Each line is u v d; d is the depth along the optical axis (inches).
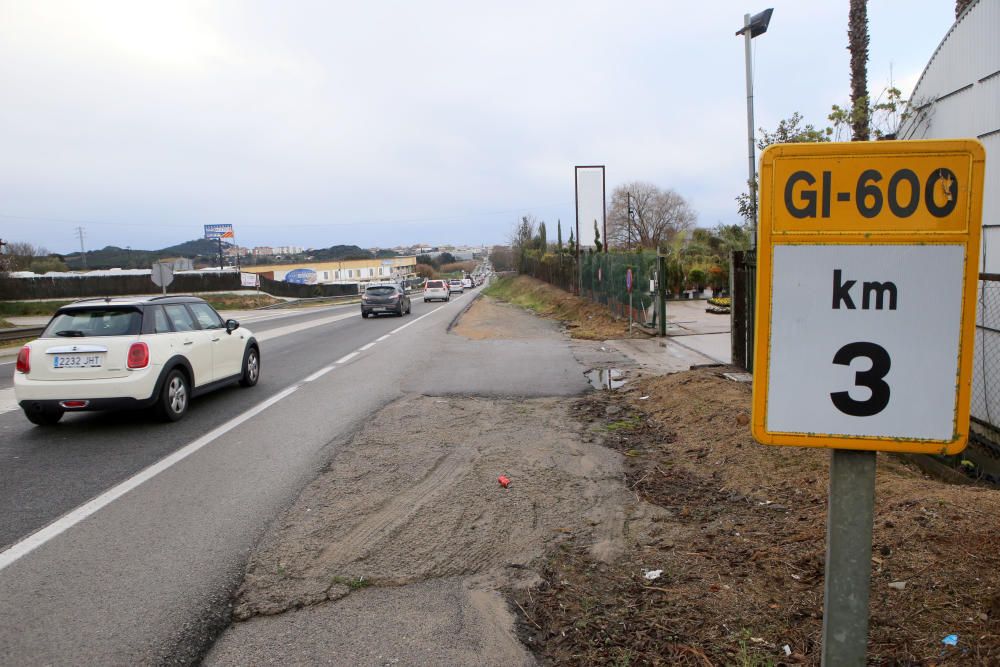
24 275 2260.1
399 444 263.3
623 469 225.9
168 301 338.0
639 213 2482.8
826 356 76.7
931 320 74.9
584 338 658.8
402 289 1269.7
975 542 133.6
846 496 78.3
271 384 425.7
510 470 225.8
